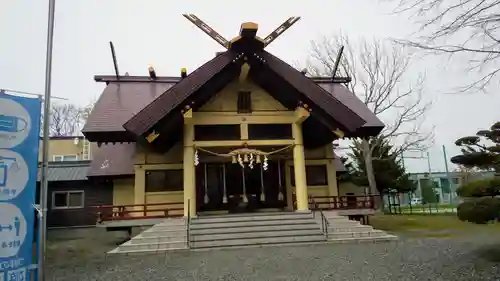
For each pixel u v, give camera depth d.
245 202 18.73
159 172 19.11
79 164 24.36
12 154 6.12
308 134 19.28
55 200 22.77
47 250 14.95
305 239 13.79
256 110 17.03
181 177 19.09
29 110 6.40
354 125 16.00
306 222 14.65
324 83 24.67
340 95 22.78
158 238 13.59
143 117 14.56
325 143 20.05
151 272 9.41
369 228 14.64
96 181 21.12
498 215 9.77
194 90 15.00
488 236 14.91
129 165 20.52
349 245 13.14
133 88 22.09
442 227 19.33
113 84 22.58
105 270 9.94
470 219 10.11
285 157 19.31
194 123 16.36
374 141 30.81
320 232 14.13
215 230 14.03
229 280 8.17
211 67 15.39
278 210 18.91
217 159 18.92
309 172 20.36
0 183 5.97
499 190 10.05
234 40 15.36
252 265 9.80
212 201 18.66
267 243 13.59
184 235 13.81
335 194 20.09
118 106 19.44
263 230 14.15
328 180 20.23
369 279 7.78
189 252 12.70
